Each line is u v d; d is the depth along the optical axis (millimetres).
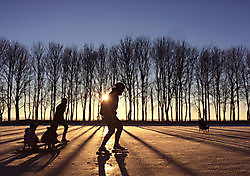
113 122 5863
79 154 5340
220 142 7875
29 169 3828
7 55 34844
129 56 37281
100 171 3705
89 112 37469
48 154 5352
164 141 8219
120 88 6125
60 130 15312
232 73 38844
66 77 38031
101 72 38281
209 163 4301
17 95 35062
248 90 38344
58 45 37875
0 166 4051
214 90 38594
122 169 3842
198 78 38375
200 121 13617
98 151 5742
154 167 3984
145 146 6777
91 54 38375
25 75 35469
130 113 36250
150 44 38094
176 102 37500
